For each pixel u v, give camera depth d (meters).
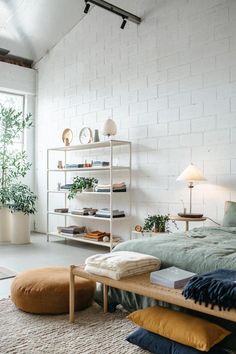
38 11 5.54
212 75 4.22
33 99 6.82
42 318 2.52
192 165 4.05
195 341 1.79
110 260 2.26
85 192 5.21
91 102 5.70
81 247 5.28
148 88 4.89
